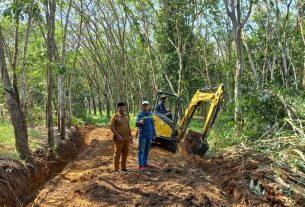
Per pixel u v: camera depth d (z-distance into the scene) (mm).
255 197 8078
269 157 9633
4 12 10508
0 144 12414
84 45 31906
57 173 12406
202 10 21266
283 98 11633
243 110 12484
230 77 29109
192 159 12055
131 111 44375
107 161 12812
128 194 8797
